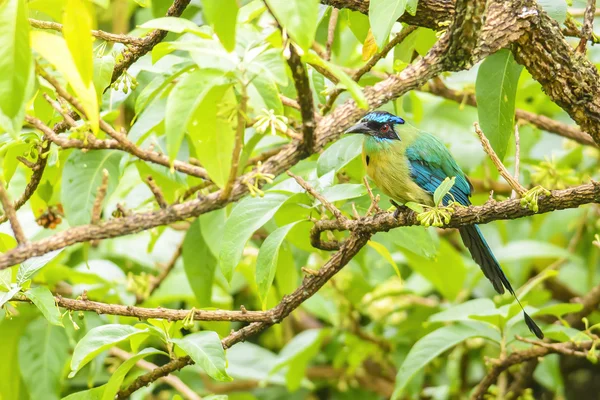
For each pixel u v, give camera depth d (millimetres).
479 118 8555
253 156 11812
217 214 10594
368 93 7125
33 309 11242
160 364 14719
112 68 7680
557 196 7133
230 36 5664
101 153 9750
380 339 14000
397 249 12797
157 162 6785
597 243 8336
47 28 7695
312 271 8328
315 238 8688
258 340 17125
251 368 14562
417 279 15430
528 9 7637
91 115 6129
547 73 7902
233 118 6238
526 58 7918
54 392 10891
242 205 8664
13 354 11359
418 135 11258
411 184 10969
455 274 13227
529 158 13219
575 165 14844
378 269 15500
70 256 13734
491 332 10773
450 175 11250
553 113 15438
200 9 11750
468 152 13586
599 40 8500
